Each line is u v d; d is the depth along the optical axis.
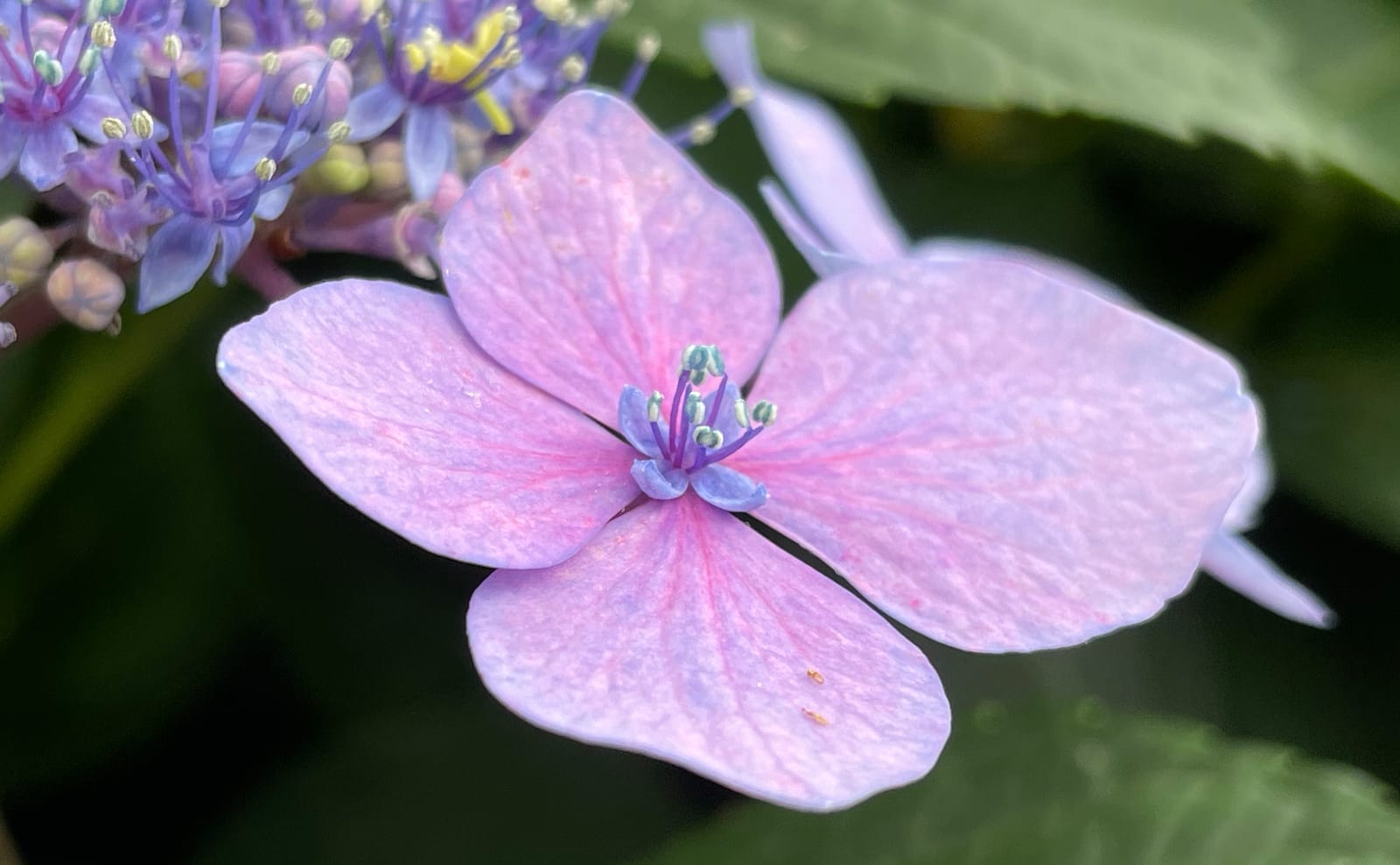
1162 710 0.19
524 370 0.15
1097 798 0.17
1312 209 0.20
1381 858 0.16
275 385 0.14
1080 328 0.15
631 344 0.15
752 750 0.14
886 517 0.15
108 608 0.18
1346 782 0.17
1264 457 0.18
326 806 0.18
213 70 0.15
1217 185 0.20
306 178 0.15
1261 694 0.19
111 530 0.18
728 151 0.20
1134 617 0.15
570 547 0.14
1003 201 0.20
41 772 0.18
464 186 0.15
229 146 0.15
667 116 0.19
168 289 0.15
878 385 0.15
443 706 0.19
